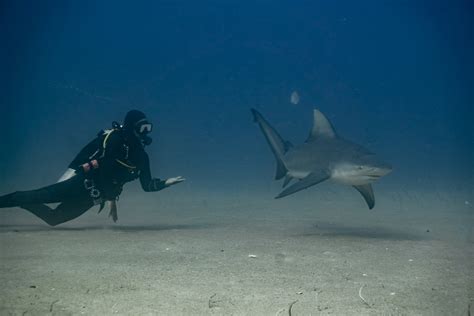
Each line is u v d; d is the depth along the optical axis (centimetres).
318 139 838
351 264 502
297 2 12362
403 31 12875
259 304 358
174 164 3203
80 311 335
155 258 523
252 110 932
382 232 755
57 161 2906
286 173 888
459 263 509
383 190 1553
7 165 2641
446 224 855
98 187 713
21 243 616
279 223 859
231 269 473
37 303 352
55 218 762
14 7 7769
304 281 429
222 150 5481
